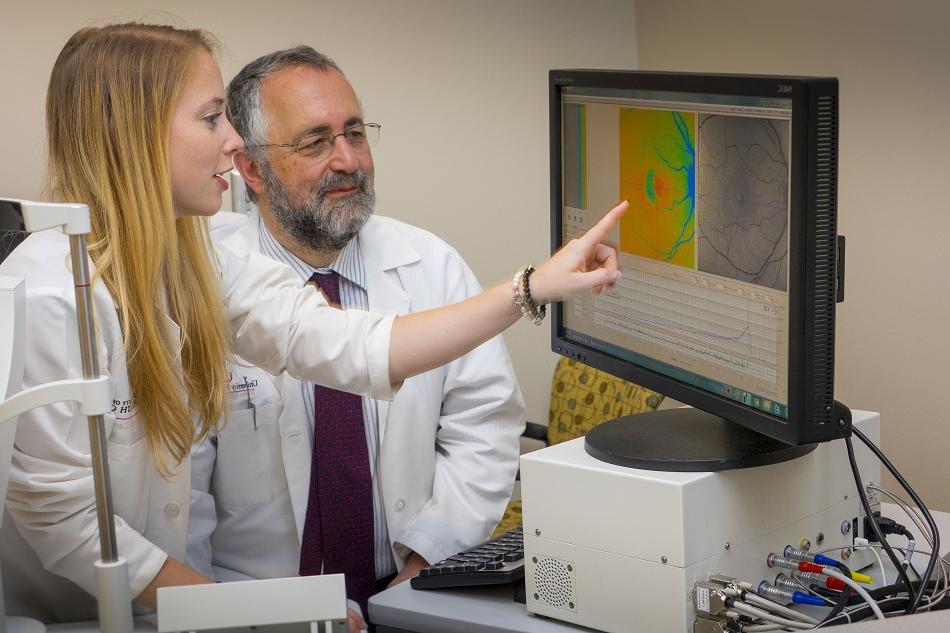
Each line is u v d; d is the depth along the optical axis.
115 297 1.29
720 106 1.07
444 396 1.92
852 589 1.11
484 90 2.83
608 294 1.34
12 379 0.98
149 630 1.21
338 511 1.72
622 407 2.50
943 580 1.16
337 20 2.59
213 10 2.43
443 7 2.73
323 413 1.72
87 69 1.27
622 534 1.10
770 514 1.15
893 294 2.32
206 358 1.41
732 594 1.04
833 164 0.97
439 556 1.73
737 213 1.07
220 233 1.96
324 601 0.92
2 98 2.25
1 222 0.87
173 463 1.40
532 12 2.87
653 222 1.21
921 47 2.17
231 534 1.73
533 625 1.18
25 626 1.13
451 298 1.95
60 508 1.29
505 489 1.86
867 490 1.29
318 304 1.44
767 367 1.06
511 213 2.94
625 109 1.23
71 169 1.29
